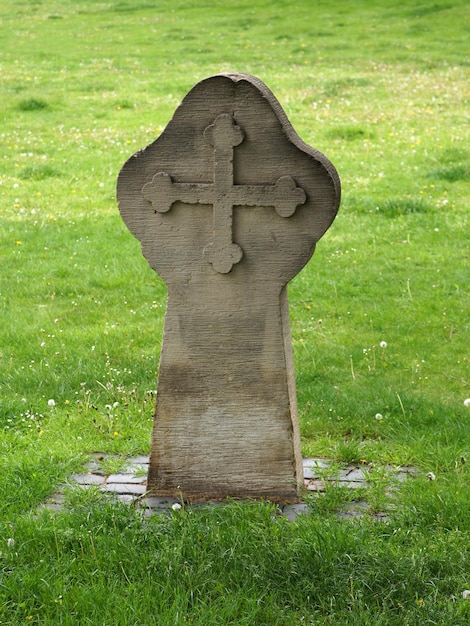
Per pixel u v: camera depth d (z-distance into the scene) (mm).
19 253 9898
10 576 5766
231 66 21734
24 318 8406
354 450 6652
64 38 26938
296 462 6285
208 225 6184
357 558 5793
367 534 5945
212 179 6156
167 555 5836
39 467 6480
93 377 7500
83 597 5664
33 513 6172
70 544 5934
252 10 30797
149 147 6180
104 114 16969
